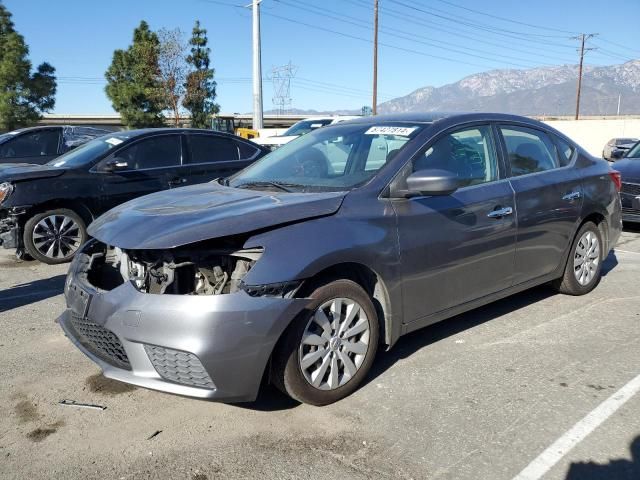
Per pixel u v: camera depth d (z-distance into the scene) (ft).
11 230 22.81
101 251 13.23
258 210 10.96
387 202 12.08
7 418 11.17
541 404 11.36
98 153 24.54
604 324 15.72
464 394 11.81
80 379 12.84
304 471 9.31
